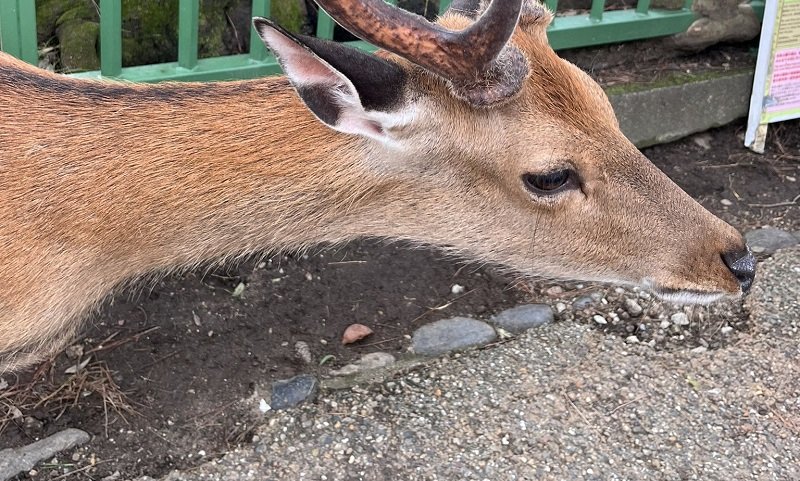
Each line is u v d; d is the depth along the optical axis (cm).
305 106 56
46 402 69
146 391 71
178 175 58
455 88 54
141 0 88
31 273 58
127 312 77
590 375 75
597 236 61
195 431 69
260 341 77
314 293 82
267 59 87
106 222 59
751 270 62
